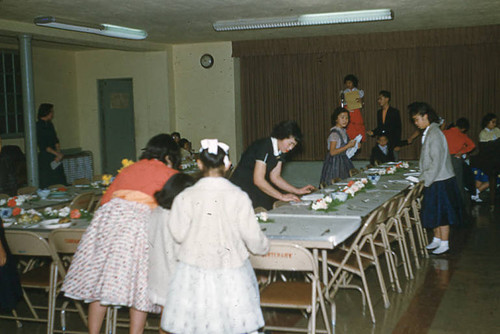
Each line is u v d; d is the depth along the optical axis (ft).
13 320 13.43
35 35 23.68
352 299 14.35
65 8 20.35
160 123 33.32
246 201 8.70
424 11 22.82
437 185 17.88
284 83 32.48
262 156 14.11
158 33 27.61
